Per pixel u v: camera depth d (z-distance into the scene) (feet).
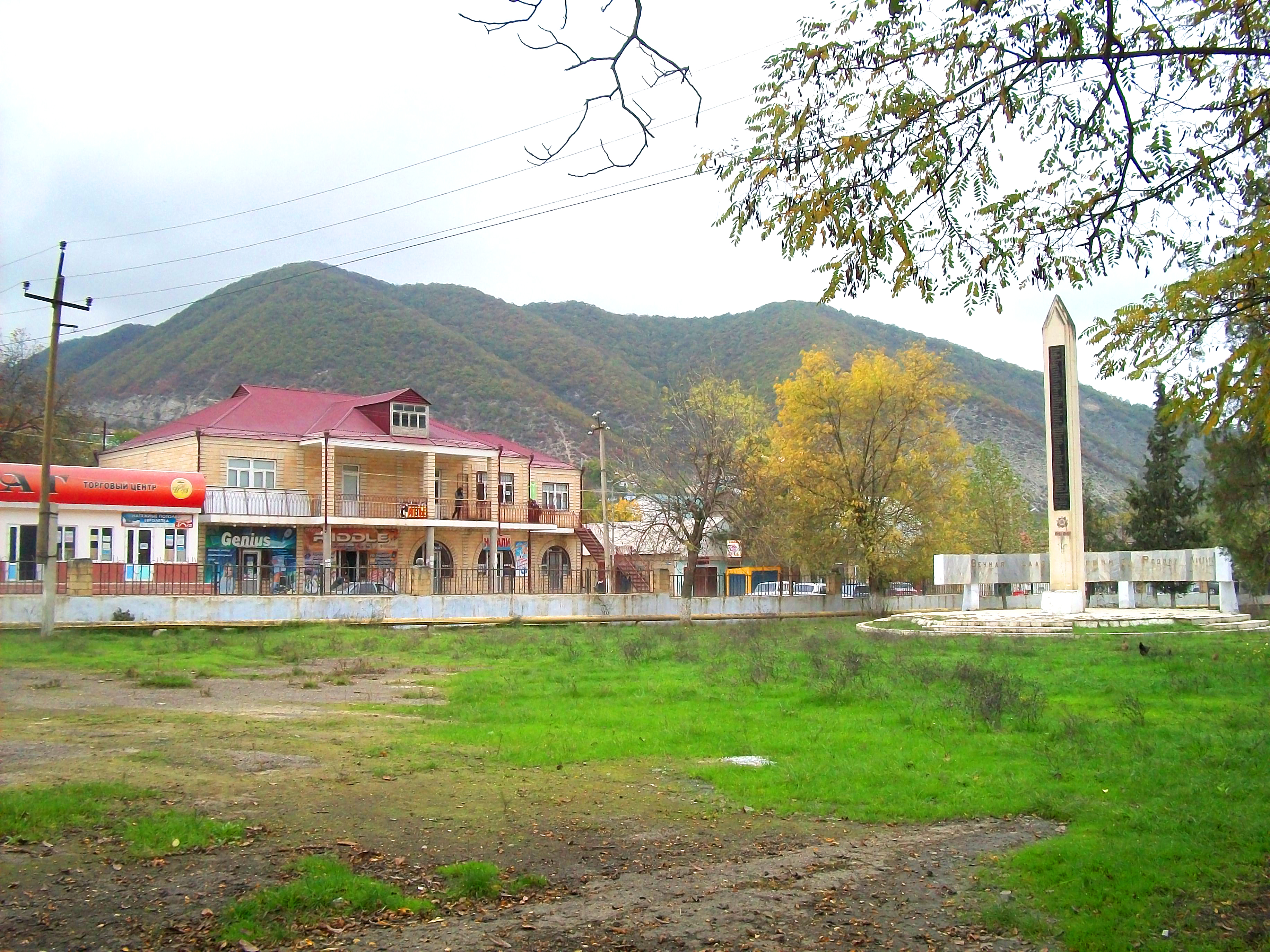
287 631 111.45
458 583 149.48
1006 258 30.07
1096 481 374.84
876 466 169.99
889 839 29.48
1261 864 25.93
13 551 120.06
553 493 192.75
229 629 111.14
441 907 23.06
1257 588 125.70
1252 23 28.81
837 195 28.81
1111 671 68.85
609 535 162.30
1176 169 29.78
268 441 150.30
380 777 36.09
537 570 177.78
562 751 41.29
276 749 41.01
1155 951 20.36
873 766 38.17
